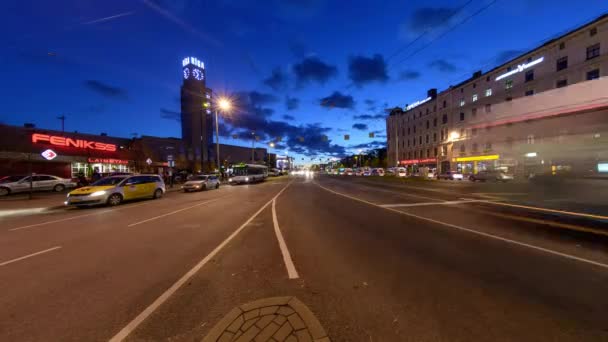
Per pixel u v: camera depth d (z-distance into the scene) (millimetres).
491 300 2701
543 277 3256
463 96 36375
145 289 3129
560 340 2039
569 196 10977
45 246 5055
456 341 2064
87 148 23297
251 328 2221
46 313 2625
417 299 2750
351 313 2508
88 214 9086
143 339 2182
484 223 6391
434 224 6395
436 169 41000
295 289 3035
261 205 10523
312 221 7020
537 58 26766
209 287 3146
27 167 21031
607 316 2357
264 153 87188
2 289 3186
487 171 24469
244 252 4477
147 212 9266
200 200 12914
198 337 2186
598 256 3965
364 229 6004
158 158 35938
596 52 22375
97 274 3617
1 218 8453
